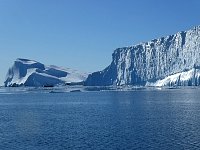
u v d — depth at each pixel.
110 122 84.19
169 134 63.97
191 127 72.44
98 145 55.53
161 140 58.22
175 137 60.66
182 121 83.00
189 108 122.56
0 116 108.19
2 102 195.88
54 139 61.75
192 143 55.25
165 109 119.94
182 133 64.75
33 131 72.50
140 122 82.81
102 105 149.00
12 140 61.84
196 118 89.00
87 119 92.25
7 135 67.69
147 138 60.34
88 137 62.88
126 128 73.12
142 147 53.25
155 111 112.44
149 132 66.94
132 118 91.94
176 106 133.38
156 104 147.62
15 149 54.47
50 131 71.62
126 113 107.25
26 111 126.62
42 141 60.19
